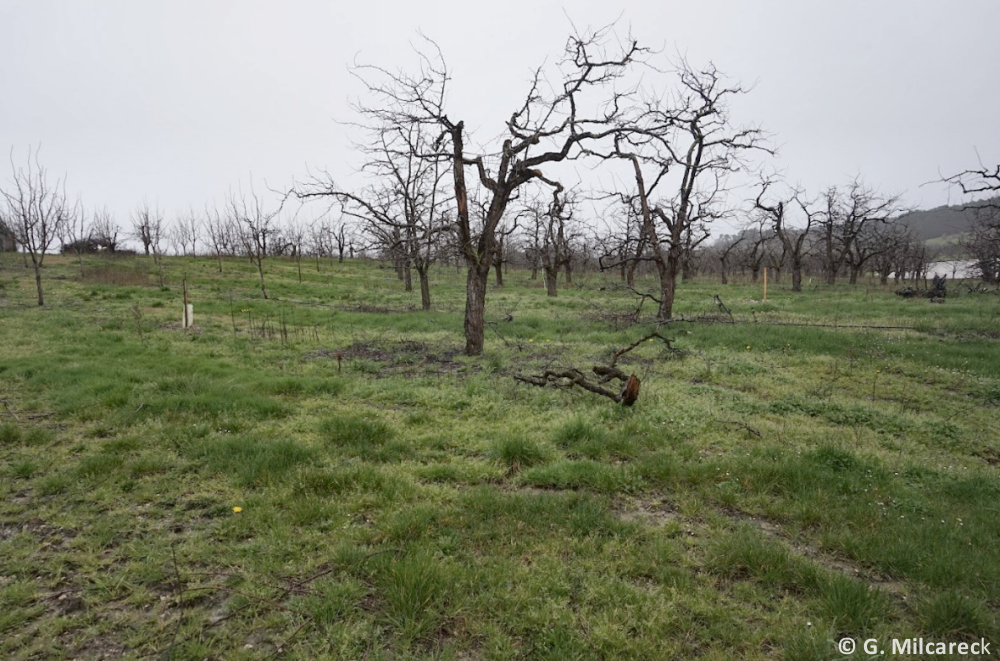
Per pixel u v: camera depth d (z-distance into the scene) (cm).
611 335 1523
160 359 1131
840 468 617
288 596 383
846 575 424
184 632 347
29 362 1033
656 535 472
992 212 2520
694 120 1532
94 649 335
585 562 429
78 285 2495
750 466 599
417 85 1189
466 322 1271
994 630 358
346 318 1880
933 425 792
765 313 2055
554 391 926
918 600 387
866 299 2577
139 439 656
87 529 465
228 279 3206
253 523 474
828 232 4019
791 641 343
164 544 445
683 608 379
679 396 907
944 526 488
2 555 429
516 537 462
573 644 339
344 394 916
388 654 331
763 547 440
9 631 348
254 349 1315
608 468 593
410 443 683
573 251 3400
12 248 4022
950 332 1567
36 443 654
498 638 344
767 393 969
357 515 501
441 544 446
